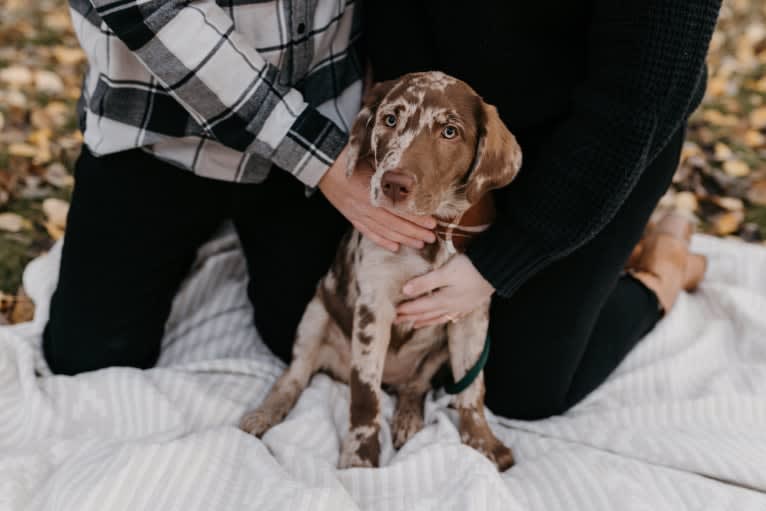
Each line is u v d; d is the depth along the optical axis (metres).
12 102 4.10
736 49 5.53
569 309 2.45
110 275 2.51
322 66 2.44
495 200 2.44
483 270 2.17
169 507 1.87
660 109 1.94
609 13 1.95
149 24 1.99
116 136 2.34
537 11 2.16
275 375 2.72
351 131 2.04
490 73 2.31
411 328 2.37
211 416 2.44
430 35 2.43
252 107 2.10
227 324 2.98
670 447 2.27
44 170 3.72
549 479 2.17
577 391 2.63
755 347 2.93
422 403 2.59
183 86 2.06
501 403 2.62
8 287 3.08
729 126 4.59
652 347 2.89
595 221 2.05
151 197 2.48
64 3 5.39
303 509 1.81
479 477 1.99
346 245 2.47
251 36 2.22
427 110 1.88
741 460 2.20
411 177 1.80
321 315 2.57
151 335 2.68
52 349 2.64
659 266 2.99
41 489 2.00
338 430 2.46
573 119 2.10
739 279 3.31
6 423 2.34
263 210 2.71
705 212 3.91
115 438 2.26
